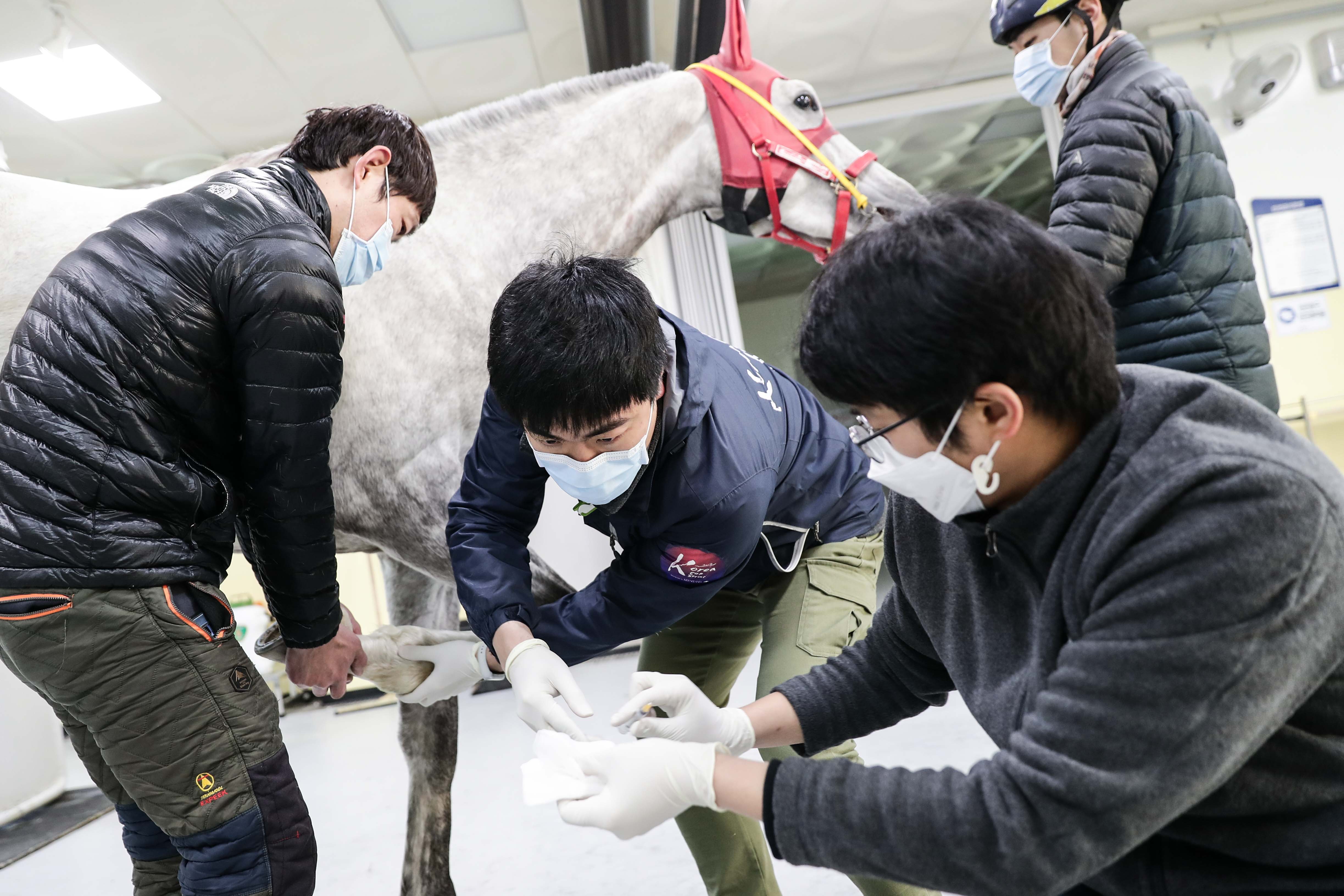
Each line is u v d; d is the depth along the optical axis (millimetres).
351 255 1160
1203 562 518
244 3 3150
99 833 2623
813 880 1575
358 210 1146
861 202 1661
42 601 878
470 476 1124
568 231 1518
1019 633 685
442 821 1458
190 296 944
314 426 970
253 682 989
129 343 918
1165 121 1345
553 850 1894
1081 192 1355
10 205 1176
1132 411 591
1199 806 589
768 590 1231
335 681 1152
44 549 881
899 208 1691
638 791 685
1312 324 4156
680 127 1619
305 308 954
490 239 1466
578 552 2939
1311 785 573
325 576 1021
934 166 5574
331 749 3203
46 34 3098
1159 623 525
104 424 909
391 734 3344
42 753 3023
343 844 2115
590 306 807
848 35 3922
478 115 1521
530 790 731
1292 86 4230
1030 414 578
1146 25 4301
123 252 945
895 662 845
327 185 1134
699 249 4219
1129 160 1326
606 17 3113
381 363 1343
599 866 1776
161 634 917
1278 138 4219
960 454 608
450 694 1238
